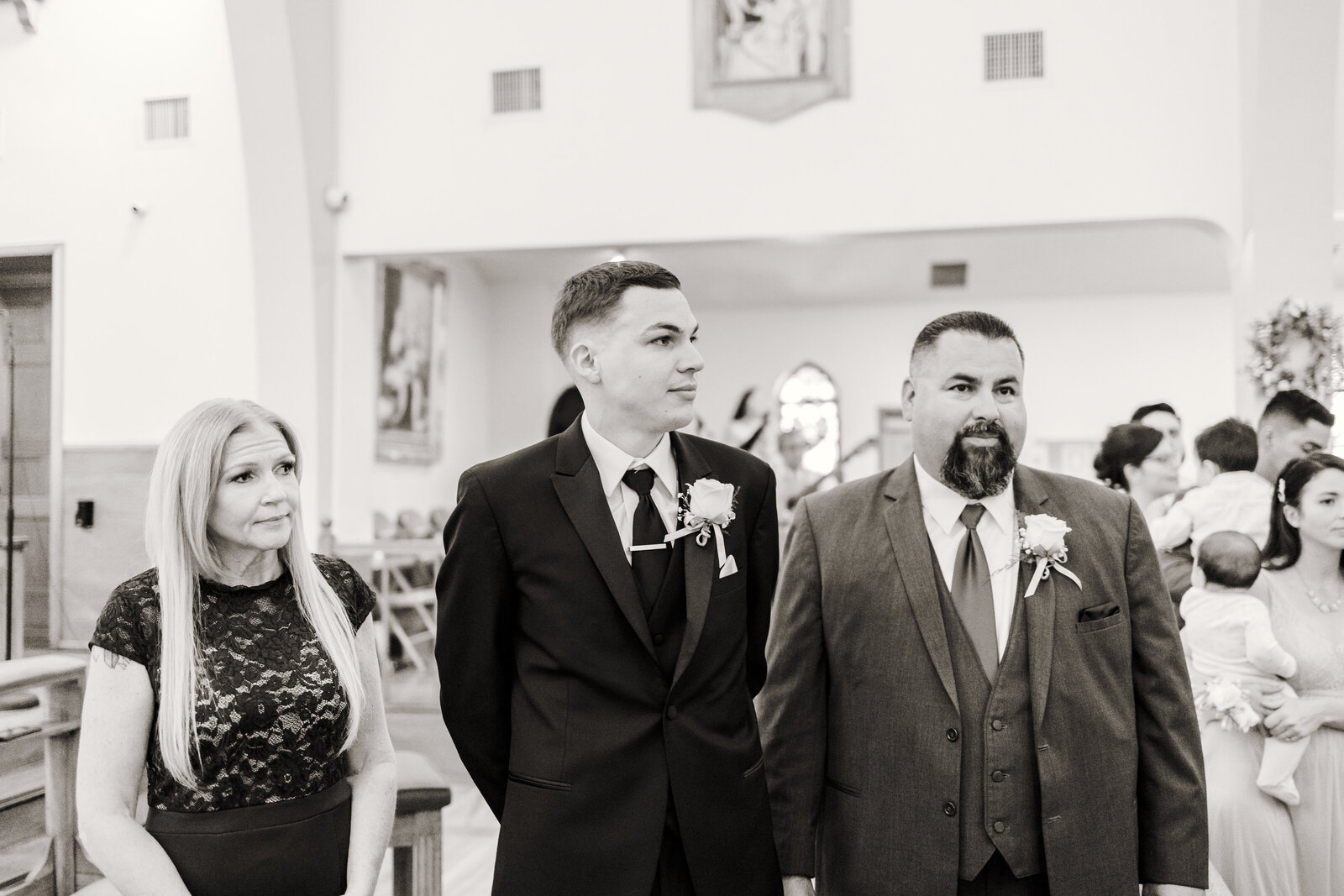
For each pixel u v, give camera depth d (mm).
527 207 7211
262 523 1843
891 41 6816
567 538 1740
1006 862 1717
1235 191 6477
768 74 6934
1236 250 6504
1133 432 4055
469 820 5062
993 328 1821
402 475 10461
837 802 1867
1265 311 6246
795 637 1922
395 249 7363
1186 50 6531
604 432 1776
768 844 1763
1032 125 6672
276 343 7312
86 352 7625
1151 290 13188
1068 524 1848
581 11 7156
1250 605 2686
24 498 7770
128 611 1804
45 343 7840
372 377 7824
